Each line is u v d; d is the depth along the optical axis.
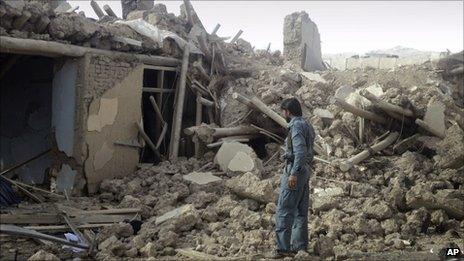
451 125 8.69
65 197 7.43
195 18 12.59
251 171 7.93
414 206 6.62
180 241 5.58
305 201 5.30
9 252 5.07
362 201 6.80
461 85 11.95
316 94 10.13
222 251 5.23
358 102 9.02
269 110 9.08
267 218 6.10
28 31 7.23
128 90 8.48
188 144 9.72
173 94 9.95
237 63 11.61
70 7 11.34
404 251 5.50
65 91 8.05
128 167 8.56
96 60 7.90
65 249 5.23
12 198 6.96
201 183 7.49
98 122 7.98
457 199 6.43
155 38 9.08
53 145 8.30
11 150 10.28
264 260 4.99
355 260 5.12
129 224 5.77
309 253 5.28
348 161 7.81
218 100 10.17
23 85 9.99
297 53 13.70
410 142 8.56
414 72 11.30
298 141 5.01
